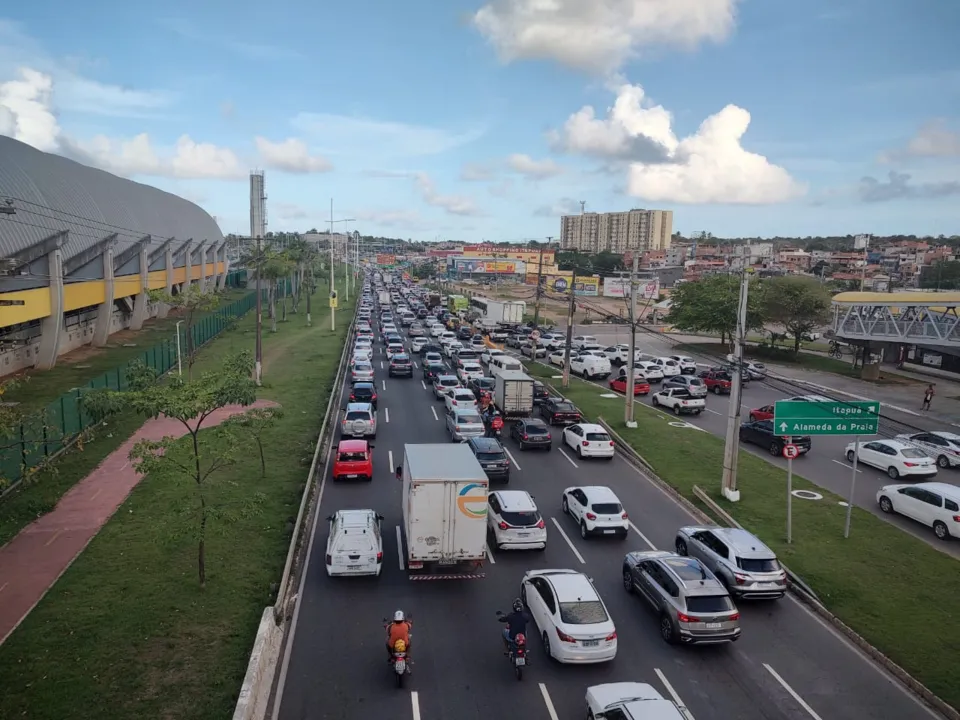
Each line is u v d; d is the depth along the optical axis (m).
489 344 77.19
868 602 20.23
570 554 23.31
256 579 19.83
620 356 68.75
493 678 15.96
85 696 14.31
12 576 19.58
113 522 23.47
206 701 14.28
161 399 18.70
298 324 92.69
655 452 35.84
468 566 21.97
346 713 14.47
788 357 73.81
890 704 15.60
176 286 95.38
